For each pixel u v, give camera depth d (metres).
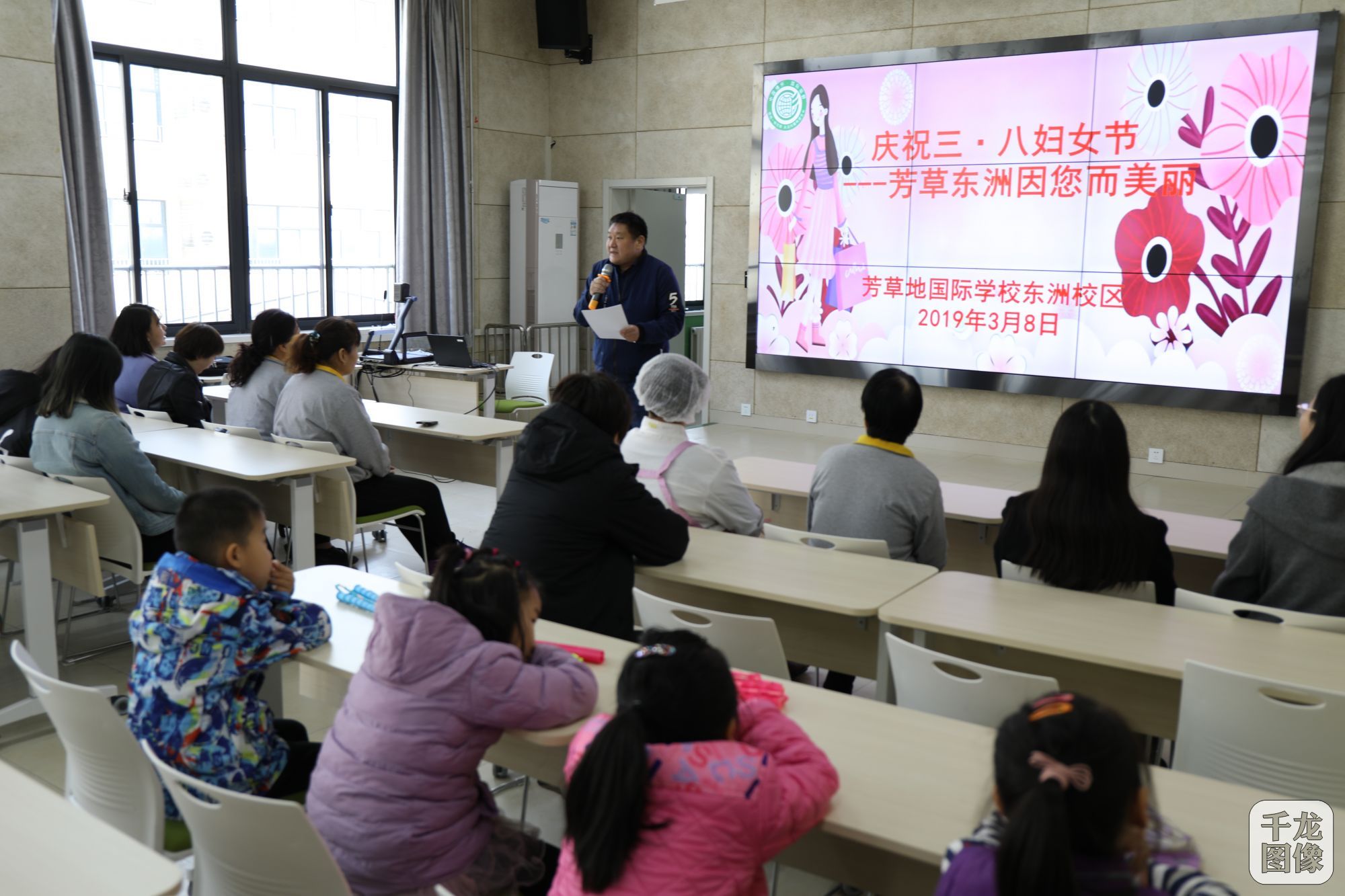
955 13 7.68
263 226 8.11
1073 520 2.61
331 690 2.65
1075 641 2.32
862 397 3.19
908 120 7.80
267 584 2.34
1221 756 2.09
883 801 1.69
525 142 9.68
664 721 1.49
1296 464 2.60
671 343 10.41
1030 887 1.11
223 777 2.05
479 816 1.88
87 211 6.64
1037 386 7.50
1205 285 6.81
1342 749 1.95
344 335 4.66
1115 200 7.07
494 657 1.80
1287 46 6.39
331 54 8.40
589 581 2.73
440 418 5.41
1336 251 6.51
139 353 5.27
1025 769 1.18
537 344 9.43
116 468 3.73
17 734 3.37
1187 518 3.78
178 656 2.03
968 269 7.69
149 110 7.31
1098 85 7.04
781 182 8.45
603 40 9.45
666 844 1.41
